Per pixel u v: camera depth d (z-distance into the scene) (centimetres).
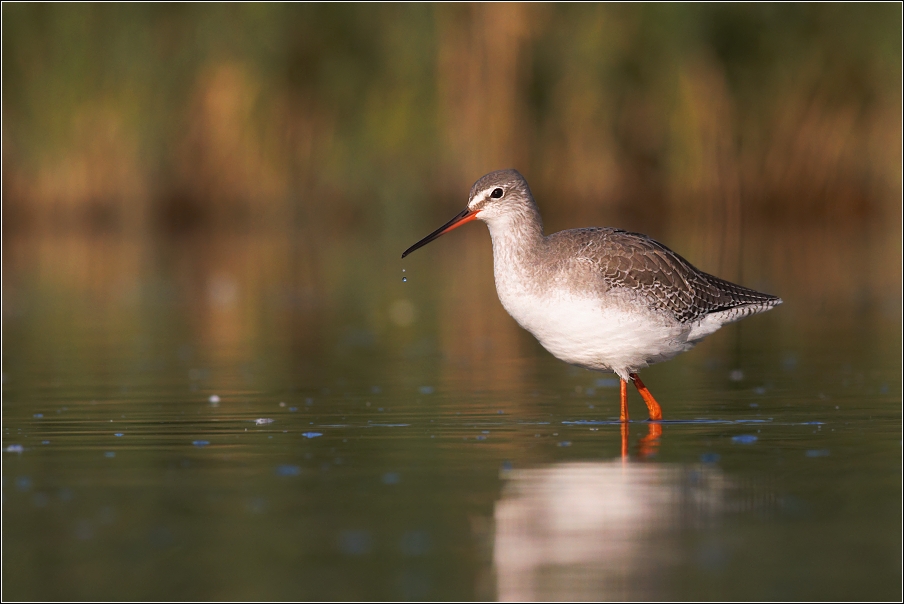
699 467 860
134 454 925
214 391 1278
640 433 1006
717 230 3153
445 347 1669
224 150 3297
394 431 1027
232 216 3331
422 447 949
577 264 1076
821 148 3353
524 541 688
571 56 3194
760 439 969
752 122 3309
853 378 1321
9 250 2988
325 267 2703
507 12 3153
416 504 765
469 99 3200
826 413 1096
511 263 1111
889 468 851
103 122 3203
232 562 654
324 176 3384
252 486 813
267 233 3322
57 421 1084
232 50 3247
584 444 959
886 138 3334
